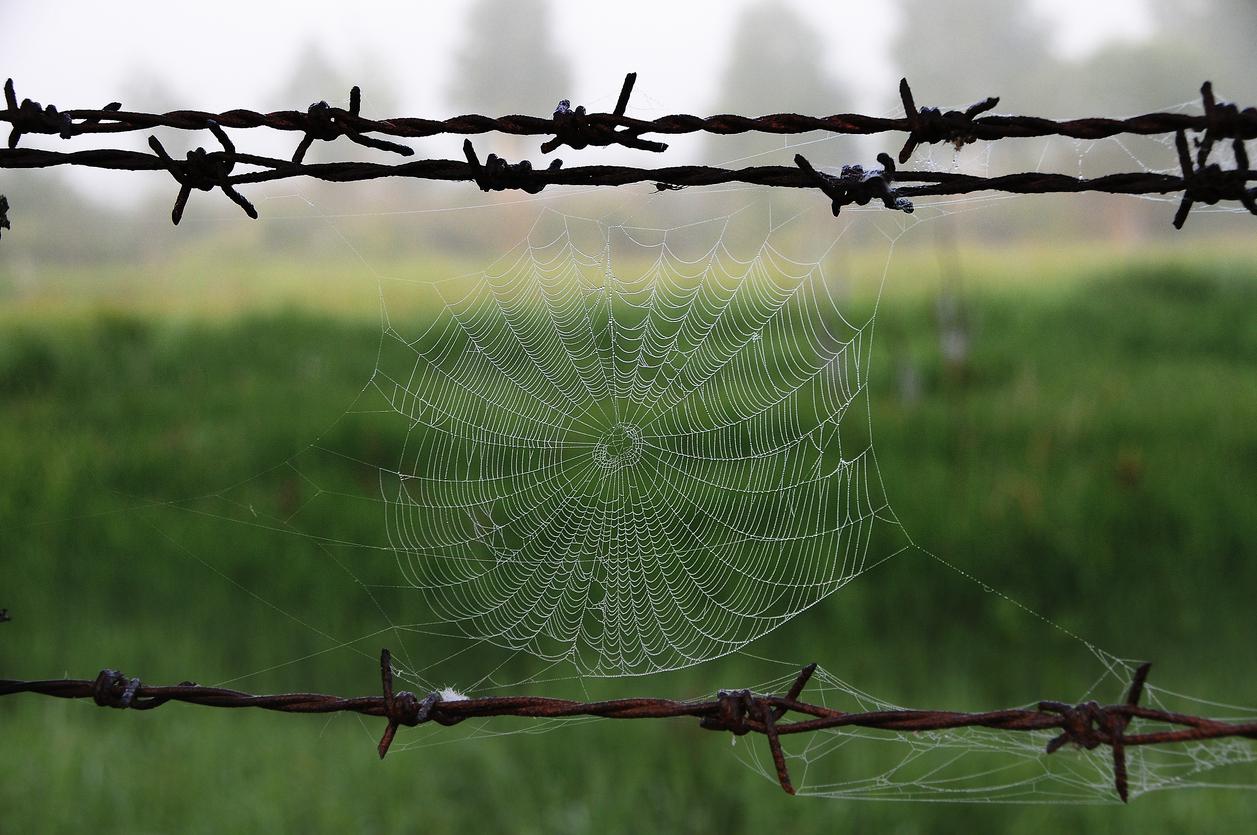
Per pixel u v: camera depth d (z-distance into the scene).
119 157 2.28
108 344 8.63
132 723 4.98
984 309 8.83
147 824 4.27
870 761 4.56
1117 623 5.21
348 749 4.76
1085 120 2.22
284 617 5.54
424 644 5.29
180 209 2.32
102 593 5.80
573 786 4.48
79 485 6.46
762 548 4.80
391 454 6.46
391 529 5.80
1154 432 6.58
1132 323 8.77
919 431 6.53
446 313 6.81
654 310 5.40
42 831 4.23
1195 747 4.62
